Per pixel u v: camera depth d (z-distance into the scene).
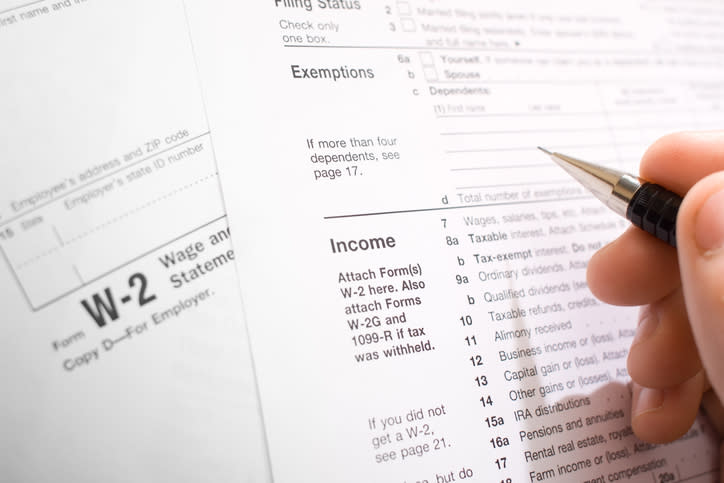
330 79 0.20
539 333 0.20
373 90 0.20
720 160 0.18
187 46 0.20
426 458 0.18
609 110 0.23
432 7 0.22
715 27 0.25
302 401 0.18
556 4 0.24
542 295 0.20
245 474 0.17
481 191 0.20
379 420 0.18
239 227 0.19
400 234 0.19
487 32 0.22
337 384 0.18
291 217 0.19
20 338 0.18
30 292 0.18
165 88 0.19
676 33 0.25
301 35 0.20
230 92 0.19
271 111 0.19
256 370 0.18
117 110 0.19
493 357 0.19
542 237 0.20
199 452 0.17
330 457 0.18
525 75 0.22
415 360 0.19
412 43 0.21
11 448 0.17
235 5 0.20
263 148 0.19
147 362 0.18
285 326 0.18
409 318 0.19
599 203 0.21
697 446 0.20
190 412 0.18
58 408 0.17
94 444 0.17
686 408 0.19
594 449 0.19
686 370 0.19
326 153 0.20
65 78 0.19
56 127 0.19
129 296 0.18
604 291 0.20
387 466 0.18
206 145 0.19
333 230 0.19
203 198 0.19
